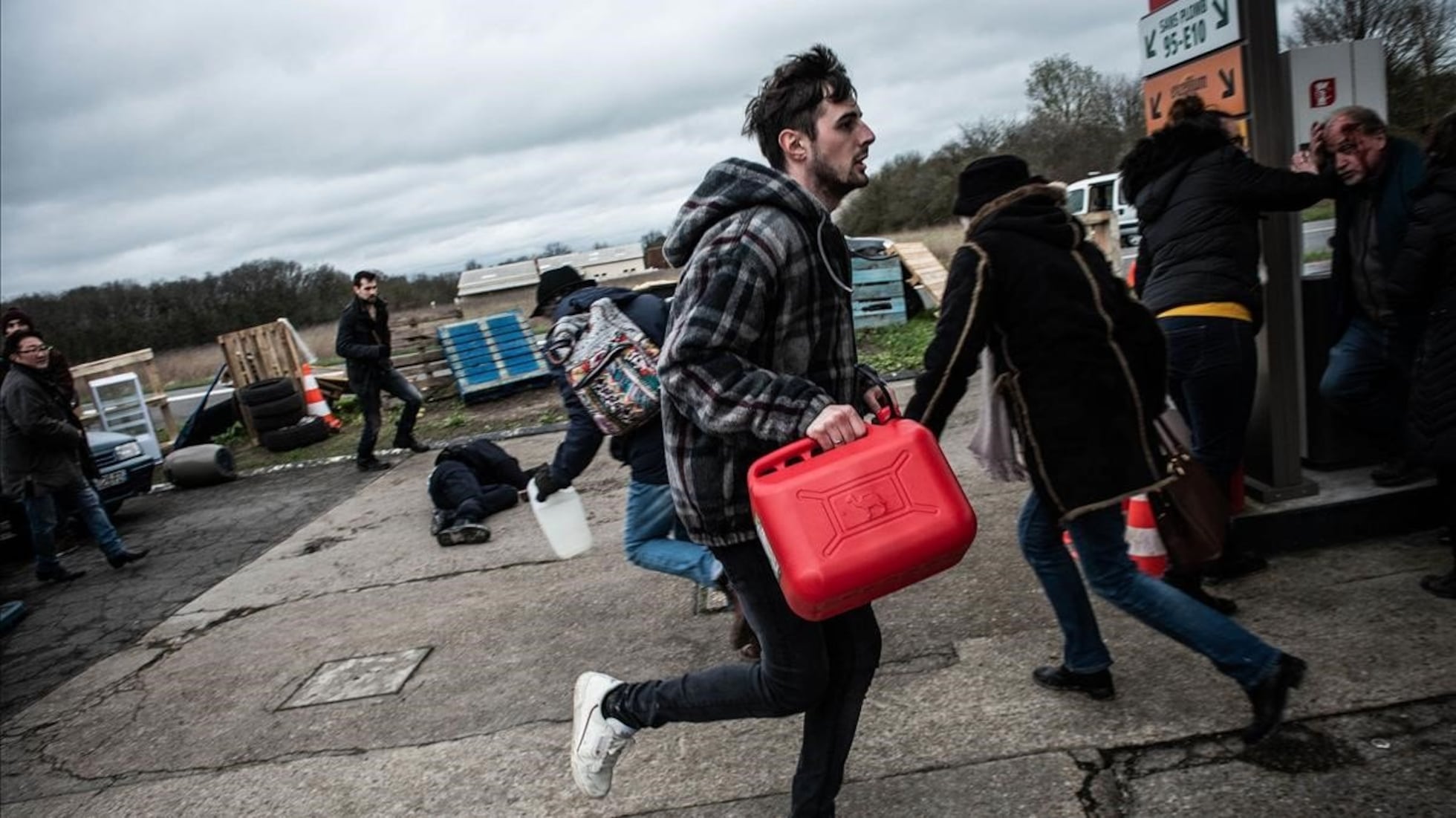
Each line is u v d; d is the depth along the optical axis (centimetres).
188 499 919
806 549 194
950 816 263
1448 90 695
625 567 516
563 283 416
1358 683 290
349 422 1237
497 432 998
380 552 626
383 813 312
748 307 204
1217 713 288
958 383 270
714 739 320
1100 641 304
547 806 300
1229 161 345
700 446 221
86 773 377
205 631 529
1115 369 267
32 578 712
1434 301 329
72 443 668
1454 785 241
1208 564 336
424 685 406
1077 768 273
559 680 390
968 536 199
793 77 218
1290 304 380
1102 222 1083
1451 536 333
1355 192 383
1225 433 353
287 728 386
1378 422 392
